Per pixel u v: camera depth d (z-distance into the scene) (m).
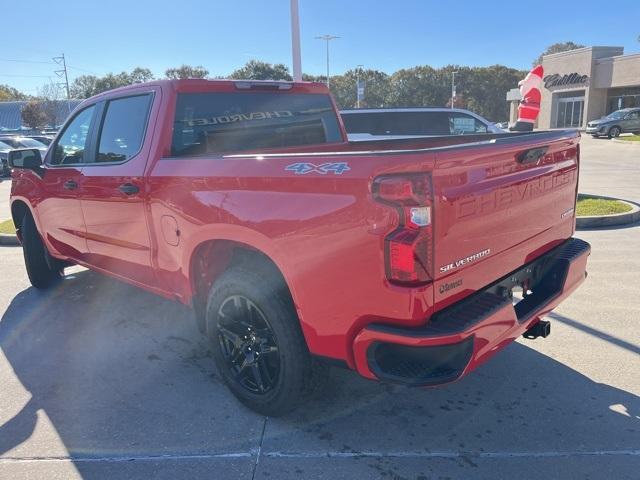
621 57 41.06
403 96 85.00
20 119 71.06
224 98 4.09
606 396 3.48
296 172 2.72
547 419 3.25
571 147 3.63
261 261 3.24
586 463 2.84
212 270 3.60
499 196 2.82
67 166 4.69
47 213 5.08
